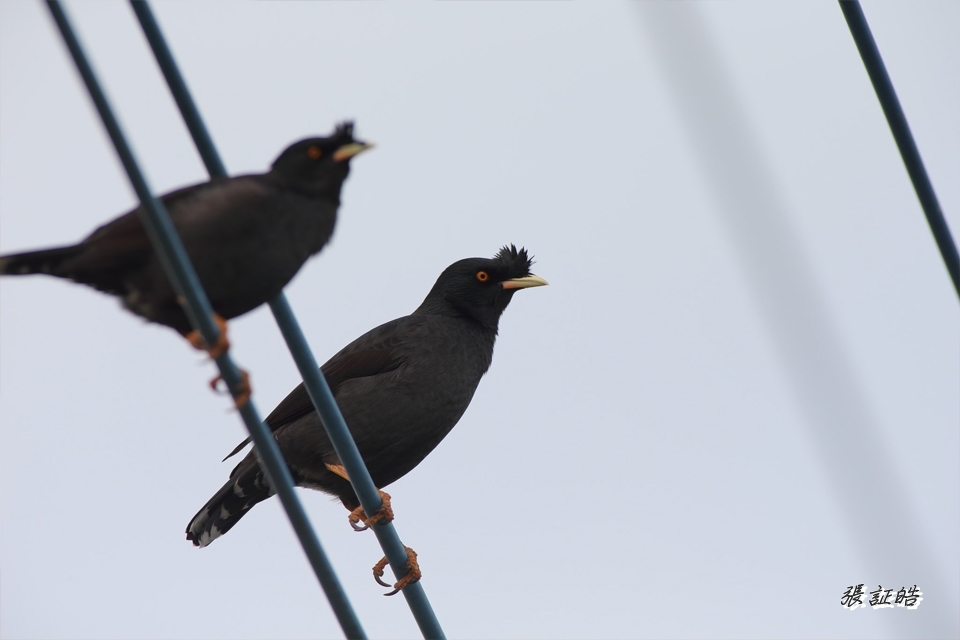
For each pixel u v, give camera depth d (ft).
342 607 31.63
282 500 30.60
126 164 24.36
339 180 35.29
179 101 32.96
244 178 33.40
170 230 25.55
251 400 29.55
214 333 27.25
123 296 32.55
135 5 31.19
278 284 33.58
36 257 31.22
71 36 22.62
